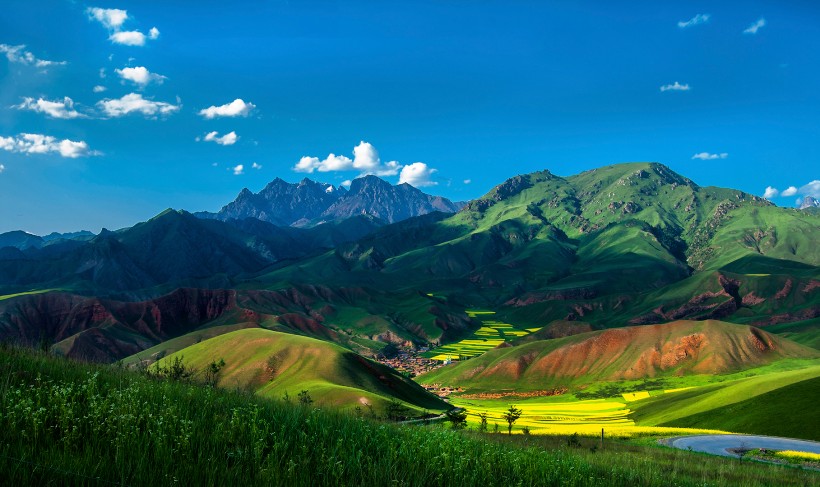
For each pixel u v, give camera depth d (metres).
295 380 142.75
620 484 21.61
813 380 107.44
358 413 25.08
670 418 120.75
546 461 21.23
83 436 13.88
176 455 13.84
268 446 15.97
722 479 30.73
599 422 131.12
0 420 13.39
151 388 18.89
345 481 14.77
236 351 165.38
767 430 91.25
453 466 17.34
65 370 19.94
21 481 11.15
